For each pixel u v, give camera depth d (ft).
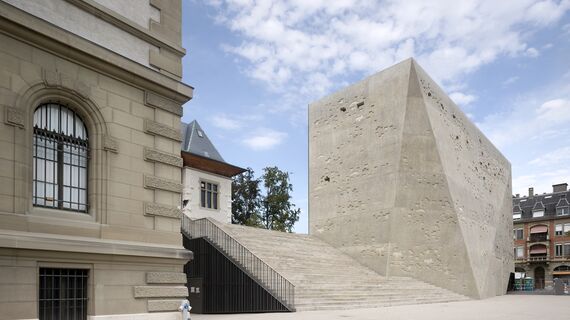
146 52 40.75
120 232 36.45
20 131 31.48
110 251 34.78
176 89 41.98
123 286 35.86
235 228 78.74
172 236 40.45
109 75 37.35
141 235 37.91
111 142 36.76
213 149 112.47
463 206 97.76
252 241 74.23
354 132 101.76
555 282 115.14
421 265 88.69
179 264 40.60
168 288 38.93
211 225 66.03
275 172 167.32
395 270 87.66
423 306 66.08
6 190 30.32
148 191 39.11
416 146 92.32
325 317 47.34
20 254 30.17
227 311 58.65
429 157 92.58
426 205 90.99
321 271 72.33
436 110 98.27
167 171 40.93
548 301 82.07
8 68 31.24
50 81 33.42
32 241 30.40
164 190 40.34
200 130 114.21
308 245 91.35
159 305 38.04
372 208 93.91
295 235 95.81
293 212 165.68
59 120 34.73
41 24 32.55
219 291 60.18
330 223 102.06
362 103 101.40
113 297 35.06
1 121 30.53
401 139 91.81
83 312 33.73
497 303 75.61
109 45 37.83
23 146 31.53
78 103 35.27
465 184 103.09
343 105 105.60
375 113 98.12
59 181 34.17
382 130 95.91
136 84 39.22
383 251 89.35
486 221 111.45
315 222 105.81
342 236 98.58
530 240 231.09
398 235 89.10
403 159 91.45
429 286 84.79
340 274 74.43
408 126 92.48
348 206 99.09
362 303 62.08
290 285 55.11
